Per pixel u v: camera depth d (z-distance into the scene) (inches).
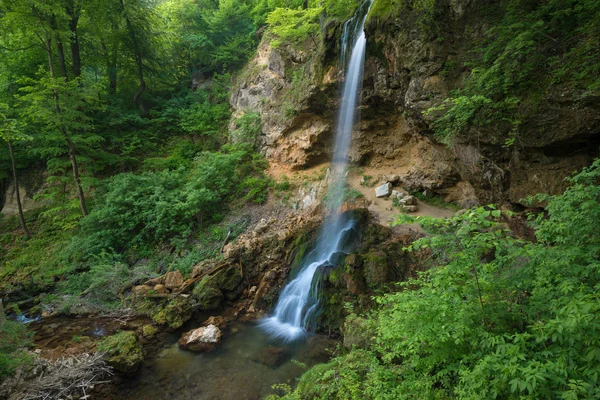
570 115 226.8
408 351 147.2
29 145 630.5
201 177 541.6
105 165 666.2
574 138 232.1
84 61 758.5
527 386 91.4
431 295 152.2
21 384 241.0
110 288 419.2
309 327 324.5
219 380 258.1
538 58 239.1
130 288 422.6
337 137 534.0
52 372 255.1
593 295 100.7
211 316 363.9
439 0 310.5
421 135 415.8
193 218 526.6
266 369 269.0
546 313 127.6
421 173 446.3
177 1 879.1
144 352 298.0
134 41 756.0
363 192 480.1
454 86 306.8
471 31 295.1
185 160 661.9
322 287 333.1
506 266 152.6
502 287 139.1
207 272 410.9
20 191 672.4
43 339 327.3
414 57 334.3
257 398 236.4
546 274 131.0
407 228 383.6
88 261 498.3
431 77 322.7
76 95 548.7
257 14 794.2
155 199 534.0
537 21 236.7
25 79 518.6
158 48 822.5
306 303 341.4
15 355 267.3
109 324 357.1
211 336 315.3
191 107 770.2
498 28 261.9
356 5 471.8
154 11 815.7
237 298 393.4
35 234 602.5
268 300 378.0
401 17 342.3
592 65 210.8
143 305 383.2
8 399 226.8
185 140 725.9
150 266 466.3
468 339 130.6
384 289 302.8
